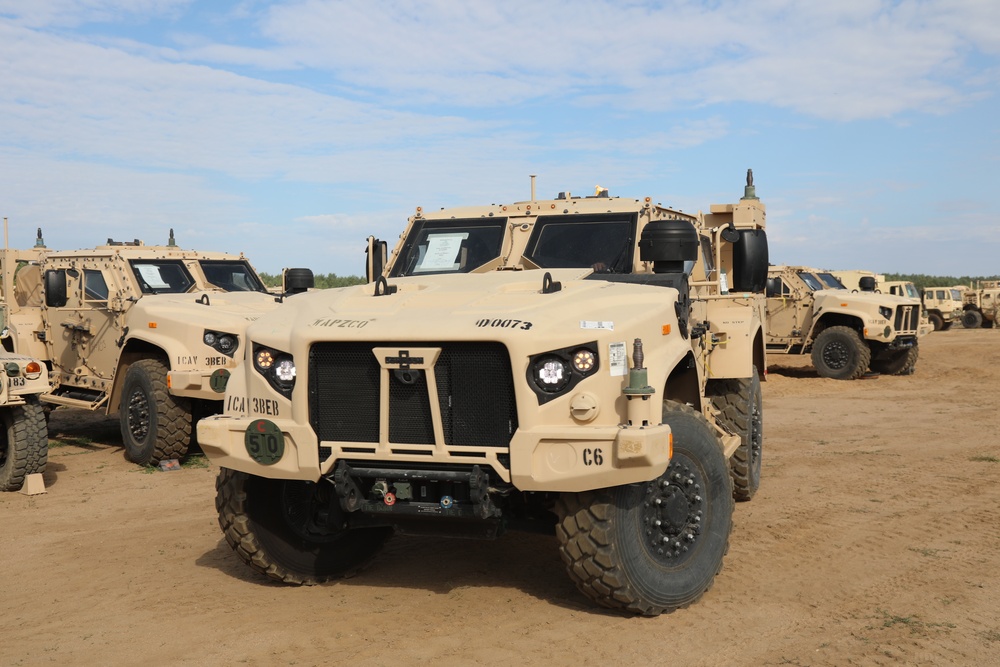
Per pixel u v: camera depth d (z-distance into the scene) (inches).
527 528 202.2
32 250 515.2
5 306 489.4
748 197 367.9
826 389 684.7
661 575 191.3
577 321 183.0
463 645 178.4
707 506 203.5
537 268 260.4
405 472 186.1
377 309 197.8
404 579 226.2
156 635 188.1
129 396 402.0
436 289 209.3
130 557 252.1
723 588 213.8
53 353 478.3
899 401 601.9
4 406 341.7
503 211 279.0
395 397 187.0
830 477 350.0
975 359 892.0
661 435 174.7
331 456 190.4
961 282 2620.6
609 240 261.0
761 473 359.9
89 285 460.1
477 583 220.7
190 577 231.1
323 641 182.4
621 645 177.2
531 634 183.6
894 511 292.4
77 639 187.0
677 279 218.4
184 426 390.0
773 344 802.2
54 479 370.6
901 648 175.2
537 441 176.2
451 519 193.9
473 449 181.3
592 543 183.6
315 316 199.2
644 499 190.7
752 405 310.3
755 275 289.9
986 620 191.3
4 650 181.3
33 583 229.0
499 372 181.0
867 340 761.6
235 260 512.7
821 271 907.4
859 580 219.9
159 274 465.1
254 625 192.9
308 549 221.1
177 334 388.8
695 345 248.7
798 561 236.5
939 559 237.8
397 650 176.2
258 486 213.2
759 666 166.9
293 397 193.5
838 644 177.5
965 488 325.4
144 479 369.4
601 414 178.2
